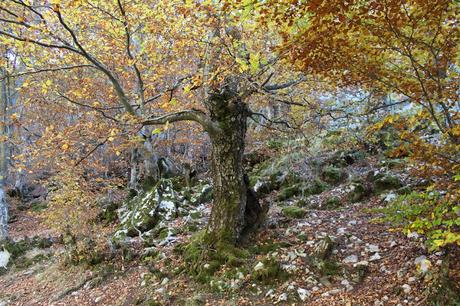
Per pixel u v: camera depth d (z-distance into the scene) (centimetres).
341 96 997
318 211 983
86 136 814
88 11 926
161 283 774
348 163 1269
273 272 680
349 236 748
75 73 1378
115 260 976
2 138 1004
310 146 1216
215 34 738
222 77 721
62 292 903
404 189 906
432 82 444
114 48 1087
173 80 1206
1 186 1497
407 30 462
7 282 1112
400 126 440
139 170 1989
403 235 681
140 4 927
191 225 1123
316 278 643
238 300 645
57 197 1078
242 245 811
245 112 839
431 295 486
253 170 1515
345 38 481
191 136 1922
